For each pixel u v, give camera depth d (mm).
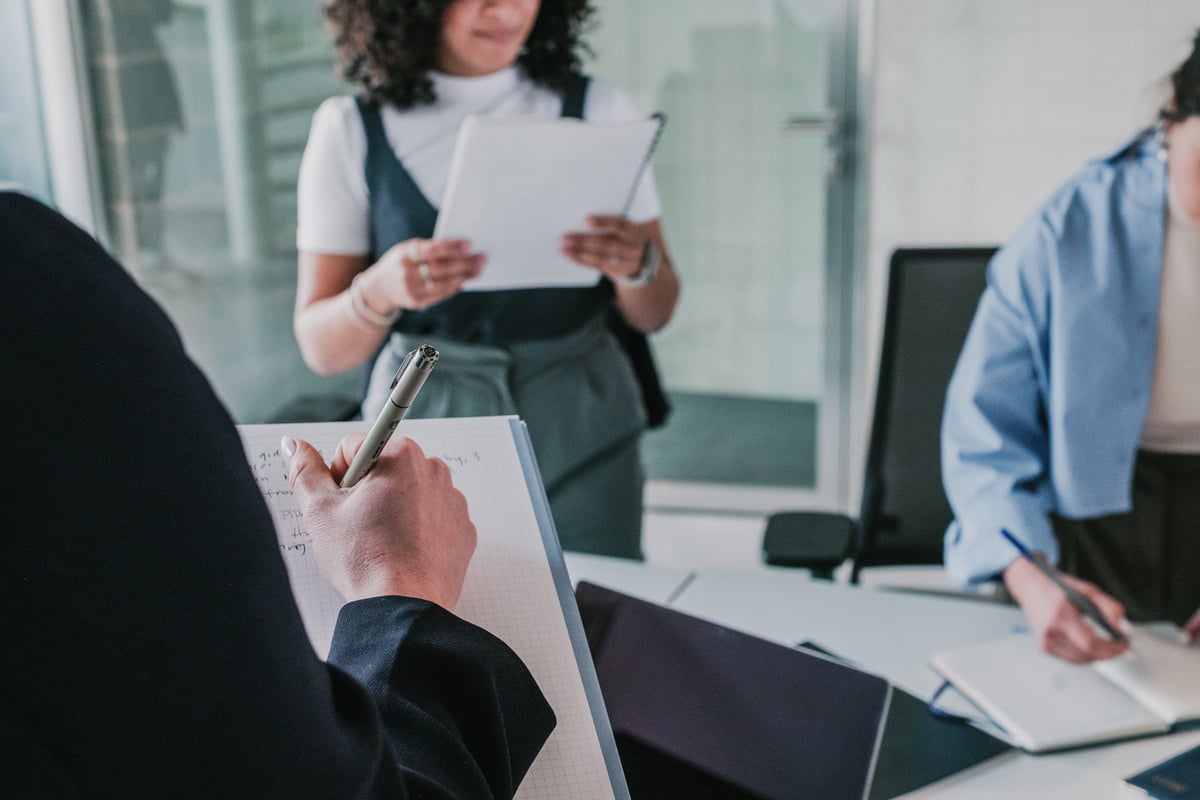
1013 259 1436
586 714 655
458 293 1496
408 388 602
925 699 1063
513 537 727
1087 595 1159
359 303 1475
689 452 3273
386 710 522
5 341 340
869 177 2941
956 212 2928
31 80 2807
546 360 1536
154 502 359
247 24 3012
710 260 3127
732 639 938
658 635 946
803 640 1194
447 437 770
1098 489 1423
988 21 2771
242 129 3080
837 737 858
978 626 1225
